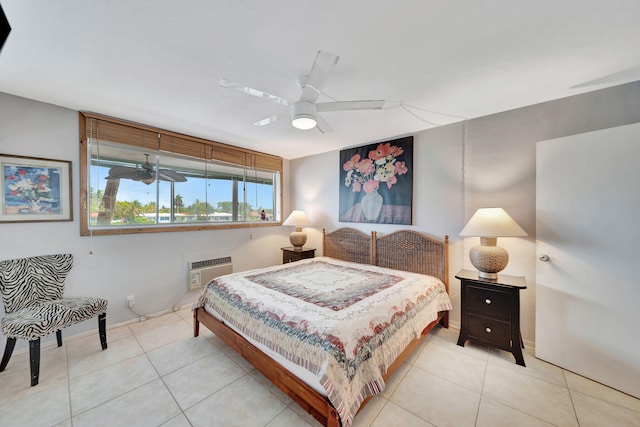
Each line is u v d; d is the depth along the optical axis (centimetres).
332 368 130
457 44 144
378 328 166
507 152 240
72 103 226
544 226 208
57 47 147
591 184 184
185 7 118
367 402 159
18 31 132
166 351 223
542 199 210
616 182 173
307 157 429
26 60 160
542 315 209
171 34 136
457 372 195
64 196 235
